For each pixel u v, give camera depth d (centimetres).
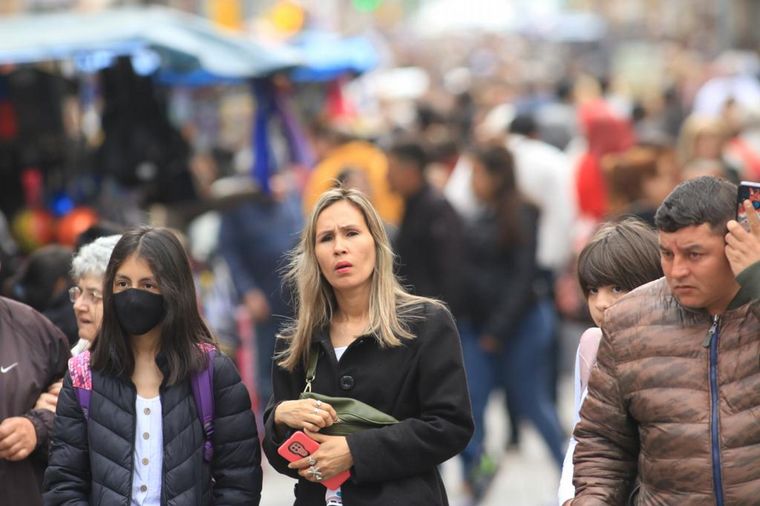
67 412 1477
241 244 3203
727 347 1255
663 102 6406
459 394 1470
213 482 1509
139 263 1463
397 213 3416
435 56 14312
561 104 5819
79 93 3094
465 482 2755
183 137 3078
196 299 1495
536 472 3114
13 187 2981
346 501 1457
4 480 1587
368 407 1457
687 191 1258
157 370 1492
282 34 4919
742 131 4422
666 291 1310
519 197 2728
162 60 2745
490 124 4250
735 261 1230
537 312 2741
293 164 3391
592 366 1359
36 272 1875
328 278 1484
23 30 2864
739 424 1240
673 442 1259
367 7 14550
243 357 3131
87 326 1656
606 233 1538
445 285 2717
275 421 1463
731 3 11850
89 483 1488
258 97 3281
